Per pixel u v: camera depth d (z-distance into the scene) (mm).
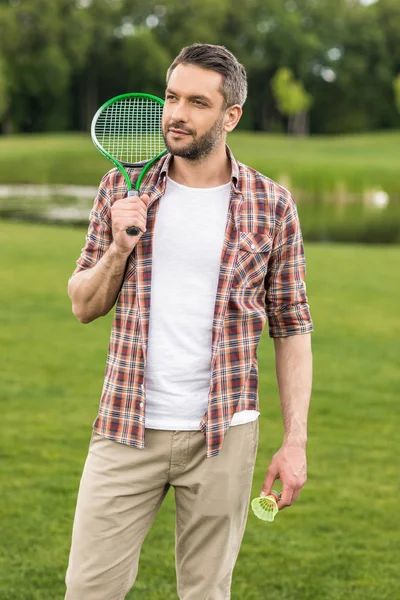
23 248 17938
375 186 43875
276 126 96500
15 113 85438
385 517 5297
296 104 76188
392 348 9969
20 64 80625
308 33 93875
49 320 10938
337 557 4742
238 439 2924
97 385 8102
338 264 16703
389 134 74312
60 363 8852
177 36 87688
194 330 2855
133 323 2875
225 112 2811
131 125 3369
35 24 80250
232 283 2871
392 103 96875
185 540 3035
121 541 2934
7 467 5930
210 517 2945
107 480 2922
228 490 2924
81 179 46969
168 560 4672
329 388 8250
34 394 7738
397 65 97125
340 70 94125
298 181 44094
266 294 3096
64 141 60438
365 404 7766
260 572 4547
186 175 2900
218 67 2752
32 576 4383
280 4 92688
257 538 4988
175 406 2867
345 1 95750
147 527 3010
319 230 27250
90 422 6996
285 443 2986
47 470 5891
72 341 9859
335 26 94500
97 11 84250
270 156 51594
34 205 33312
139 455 2904
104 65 86438
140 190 2926
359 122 96750
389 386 8383
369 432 6984
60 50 81375
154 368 2869
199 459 2904
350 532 5078
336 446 6621
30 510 5219
